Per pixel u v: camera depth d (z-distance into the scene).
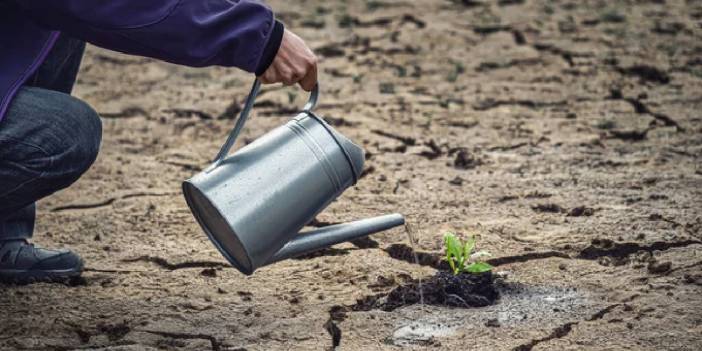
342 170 3.38
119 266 3.83
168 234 4.02
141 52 3.33
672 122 4.86
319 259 3.84
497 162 4.53
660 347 3.38
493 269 3.78
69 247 3.94
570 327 3.49
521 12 7.34
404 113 5.05
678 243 3.85
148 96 5.49
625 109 5.03
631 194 4.20
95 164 4.59
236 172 3.33
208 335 3.48
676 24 6.77
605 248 3.85
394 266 3.79
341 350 3.42
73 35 3.33
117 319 3.55
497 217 4.08
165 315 3.57
